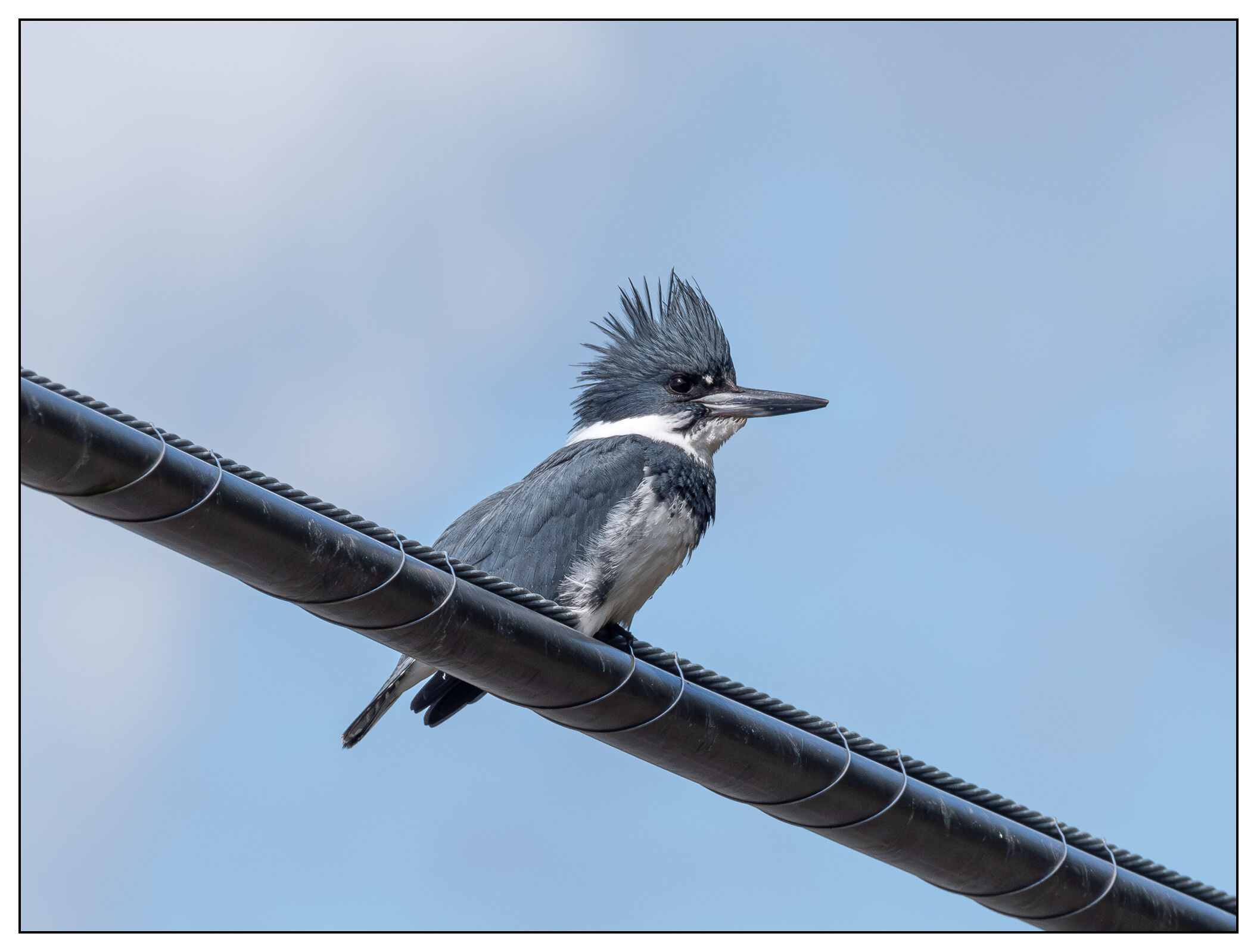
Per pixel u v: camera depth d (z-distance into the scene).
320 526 8.95
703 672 10.78
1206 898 12.92
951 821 11.48
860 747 11.33
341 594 9.12
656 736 10.45
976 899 12.10
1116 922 12.26
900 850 11.42
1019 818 12.10
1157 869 12.73
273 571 8.85
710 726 10.55
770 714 10.98
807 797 11.00
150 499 8.26
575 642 10.07
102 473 8.07
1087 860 12.16
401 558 9.34
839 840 11.41
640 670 10.32
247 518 8.62
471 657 9.73
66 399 7.96
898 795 11.25
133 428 8.23
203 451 8.55
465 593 9.60
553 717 10.40
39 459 7.88
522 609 9.91
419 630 9.48
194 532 8.50
